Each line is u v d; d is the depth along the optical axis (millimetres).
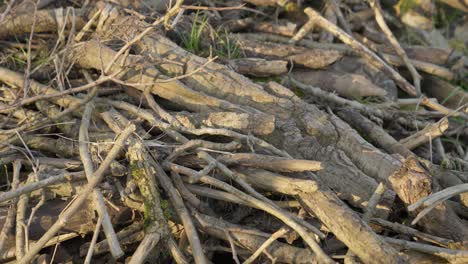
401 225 2906
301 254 2805
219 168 2887
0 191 3014
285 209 2945
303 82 3541
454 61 3875
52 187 2887
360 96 3539
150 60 3234
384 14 4137
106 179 2904
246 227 2869
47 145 3062
